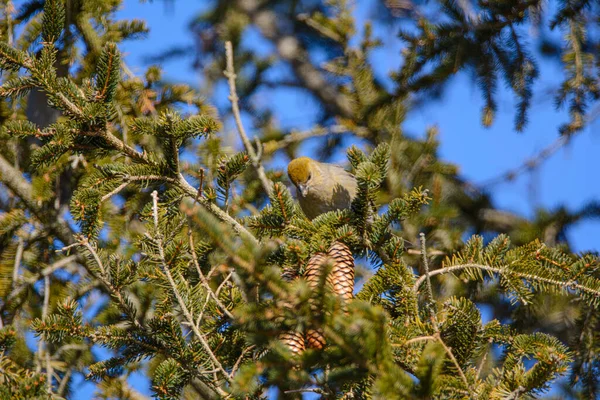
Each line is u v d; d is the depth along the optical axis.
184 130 7.84
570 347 10.32
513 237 12.88
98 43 11.20
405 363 6.29
